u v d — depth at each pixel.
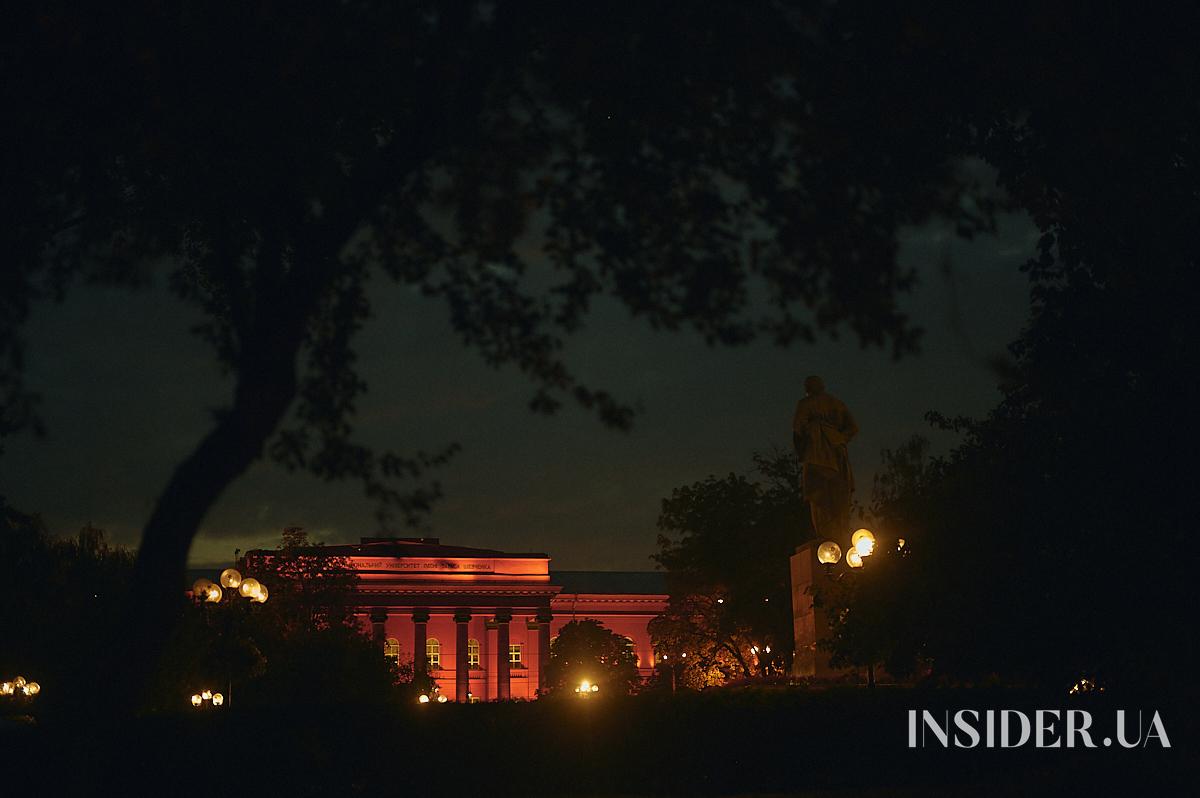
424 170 13.07
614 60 11.06
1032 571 15.21
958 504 16.95
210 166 11.45
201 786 17.06
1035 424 14.90
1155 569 13.83
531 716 18.38
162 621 9.98
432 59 11.09
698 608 67.06
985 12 11.05
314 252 10.91
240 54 10.80
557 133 11.95
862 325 11.90
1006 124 13.41
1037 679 16.25
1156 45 11.34
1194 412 13.43
